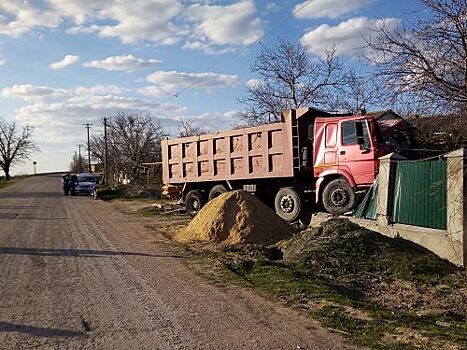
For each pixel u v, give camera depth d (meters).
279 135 15.12
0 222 18.47
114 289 7.64
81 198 36.25
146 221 18.33
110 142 57.19
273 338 5.42
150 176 46.00
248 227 12.17
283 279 8.02
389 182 10.63
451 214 9.09
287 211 14.85
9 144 94.94
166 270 8.99
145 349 5.13
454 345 5.25
